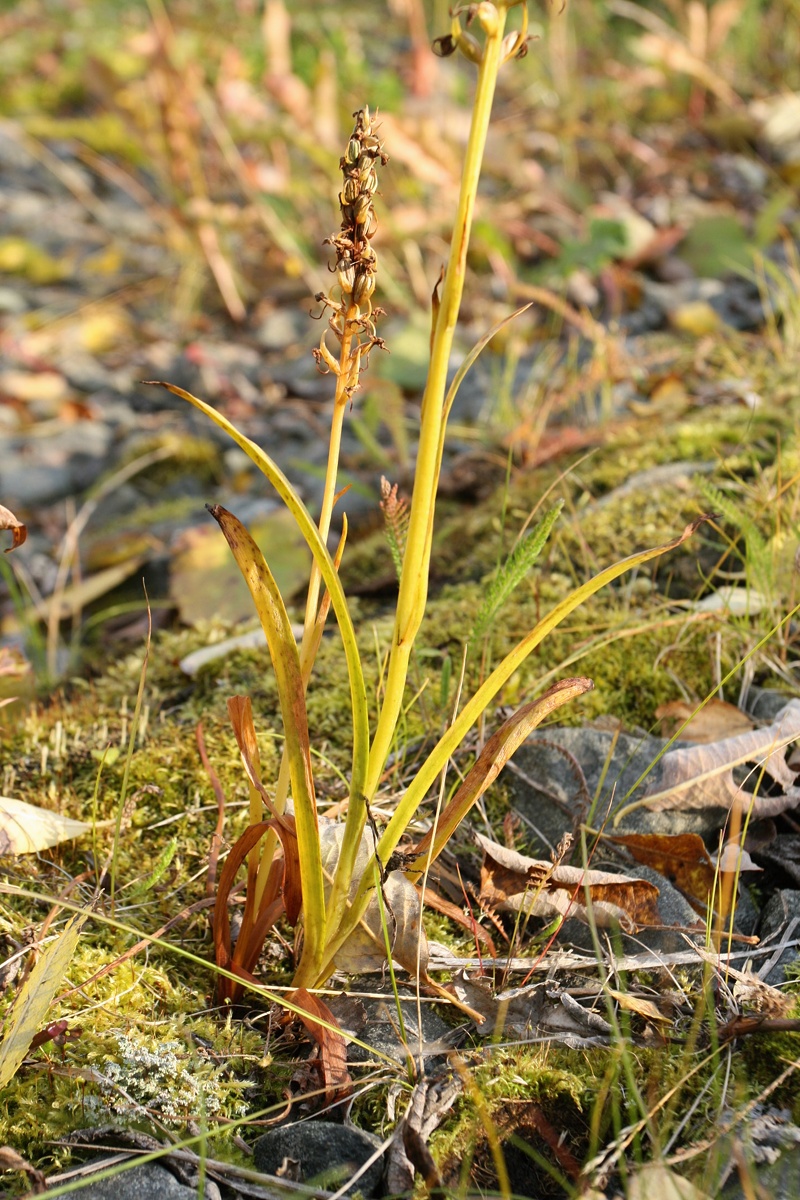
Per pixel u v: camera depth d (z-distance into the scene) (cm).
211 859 85
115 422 162
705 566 101
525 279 182
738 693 94
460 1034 81
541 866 84
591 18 274
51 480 149
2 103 260
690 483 108
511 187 208
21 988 79
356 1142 78
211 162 209
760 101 232
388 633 100
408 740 92
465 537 114
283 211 189
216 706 96
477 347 77
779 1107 78
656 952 83
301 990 79
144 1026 81
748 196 201
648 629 97
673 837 85
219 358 175
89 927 85
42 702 102
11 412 163
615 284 164
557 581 101
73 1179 77
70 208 224
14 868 87
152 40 193
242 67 223
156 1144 78
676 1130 78
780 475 101
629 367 140
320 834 83
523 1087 79
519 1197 77
